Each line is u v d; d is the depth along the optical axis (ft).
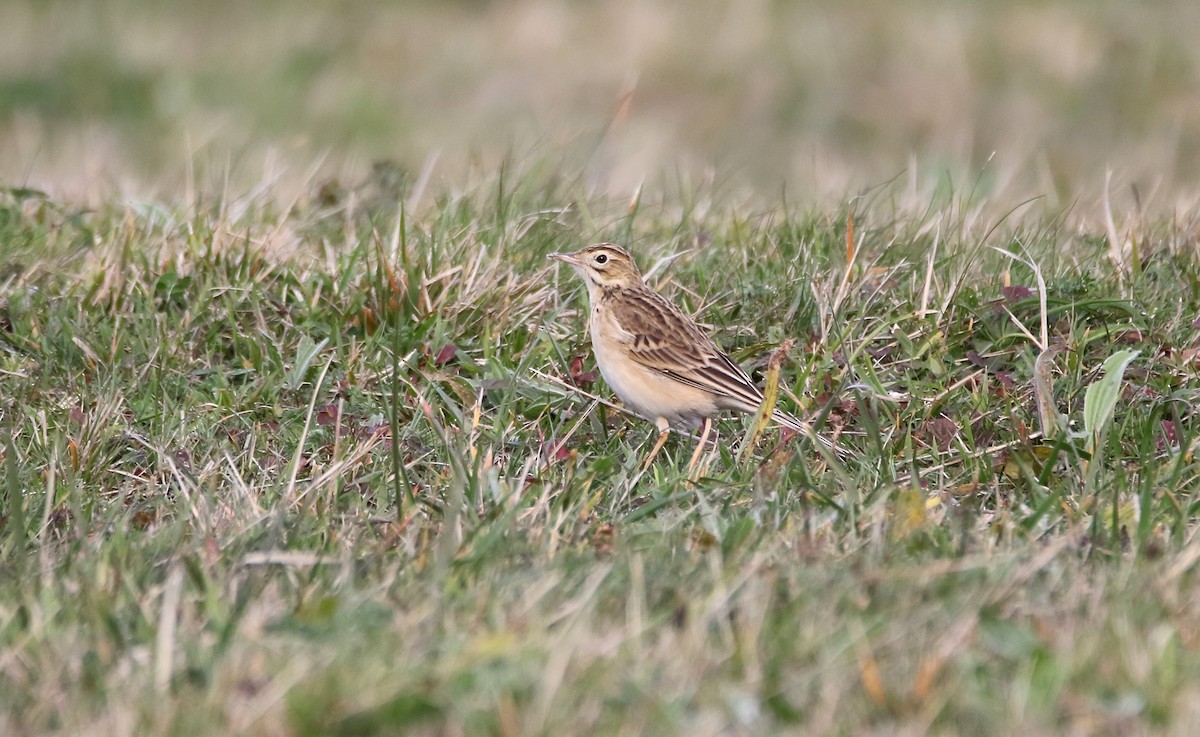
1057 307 40.37
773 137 90.74
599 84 96.37
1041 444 35.37
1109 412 35.40
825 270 43.37
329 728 22.24
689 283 44.24
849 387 36.91
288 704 22.47
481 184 52.54
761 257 45.50
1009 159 83.56
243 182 60.34
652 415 37.76
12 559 30.30
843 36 99.19
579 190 53.21
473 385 38.17
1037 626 25.21
